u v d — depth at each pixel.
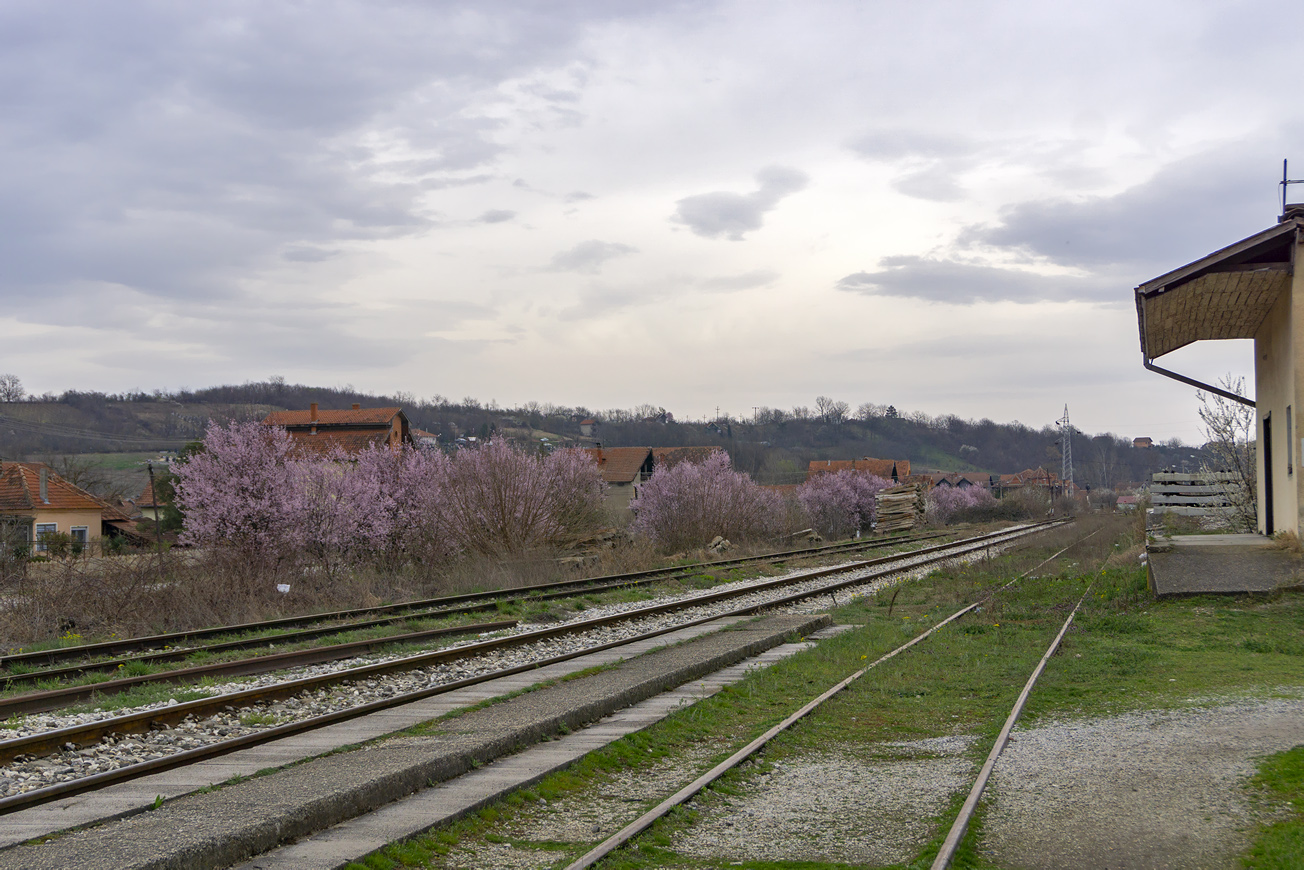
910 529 60.56
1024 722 8.81
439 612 18.75
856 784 7.24
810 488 67.69
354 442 53.31
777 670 12.45
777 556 35.28
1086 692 9.95
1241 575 15.74
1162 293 16.95
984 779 6.81
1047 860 5.41
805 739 8.74
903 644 14.27
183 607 19.06
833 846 5.86
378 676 12.41
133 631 17.64
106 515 50.72
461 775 7.57
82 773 7.82
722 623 17.44
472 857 5.86
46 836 5.78
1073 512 92.81
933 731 8.97
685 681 11.88
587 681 11.26
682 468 42.62
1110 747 7.64
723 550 38.31
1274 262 16.25
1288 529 17.58
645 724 9.40
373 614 18.98
